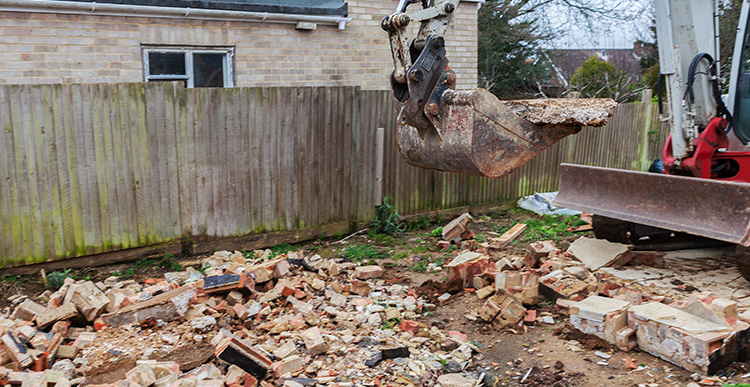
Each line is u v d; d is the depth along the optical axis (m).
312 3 8.33
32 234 5.31
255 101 6.27
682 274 5.38
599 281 5.11
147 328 4.18
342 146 6.98
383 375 3.64
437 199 8.06
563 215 8.24
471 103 3.75
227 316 4.45
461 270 5.20
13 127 5.10
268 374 3.64
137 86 5.62
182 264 5.92
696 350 3.70
